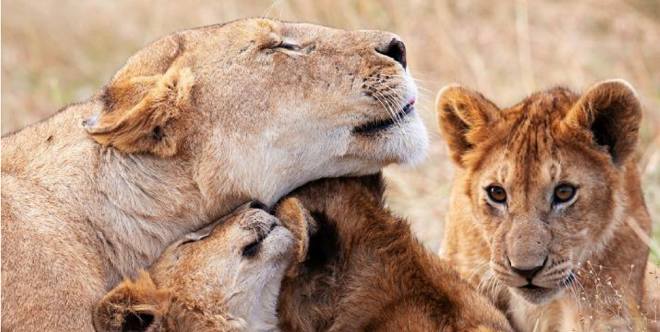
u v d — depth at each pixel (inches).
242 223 359.6
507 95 659.4
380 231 371.9
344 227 367.2
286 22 403.5
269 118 386.0
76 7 868.6
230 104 384.5
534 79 673.6
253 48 389.7
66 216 374.9
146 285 350.6
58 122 395.2
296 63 389.7
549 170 408.5
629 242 428.5
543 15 734.5
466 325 355.6
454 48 704.4
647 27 700.0
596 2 727.1
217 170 382.9
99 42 840.3
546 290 406.0
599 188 415.5
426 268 371.9
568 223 407.5
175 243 370.9
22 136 398.0
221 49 390.9
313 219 360.2
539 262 397.7
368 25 724.0
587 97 416.2
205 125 382.0
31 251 365.1
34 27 854.5
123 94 384.2
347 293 363.9
